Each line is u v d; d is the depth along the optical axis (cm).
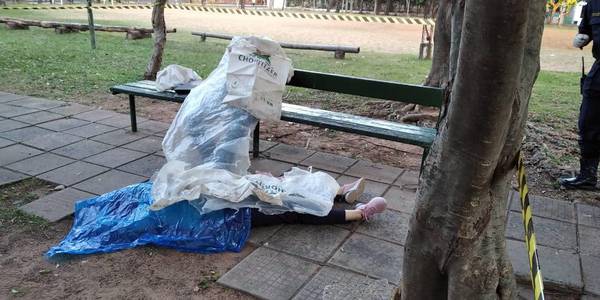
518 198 432
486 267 189
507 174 192
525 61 181
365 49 1552
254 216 358
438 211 185
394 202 416
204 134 421
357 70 1098
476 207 178
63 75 867
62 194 407
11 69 896
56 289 292
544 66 1331
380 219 384
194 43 1435
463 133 166
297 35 1903
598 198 439
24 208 382
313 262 324
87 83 812
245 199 359
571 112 743
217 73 458
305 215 366
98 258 323
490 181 179
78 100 707
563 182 463
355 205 407
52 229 356
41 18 2038
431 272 198
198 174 352
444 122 186
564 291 308
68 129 572
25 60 991
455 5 191
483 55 148
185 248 334
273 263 322
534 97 851
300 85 494
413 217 197
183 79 538
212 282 303
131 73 914
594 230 379
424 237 193
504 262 202
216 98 433
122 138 547
